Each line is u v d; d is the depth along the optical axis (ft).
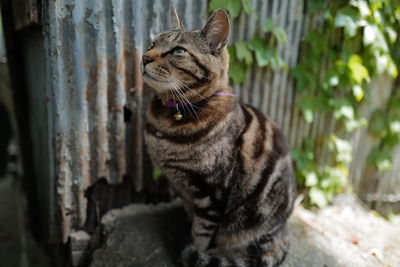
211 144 1.61
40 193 2.79
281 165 1.81
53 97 1.78
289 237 2.10
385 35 2.47
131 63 1.88
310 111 2.43
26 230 3.55
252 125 1.76
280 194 1.81
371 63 2.43
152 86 1.60
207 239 1.77
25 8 1.85
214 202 1.70
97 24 1.74
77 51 1.74
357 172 2.82
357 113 2.59
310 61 2.34
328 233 2.24
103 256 1.90
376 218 2.56
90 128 1.89
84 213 2.03
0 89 4.30
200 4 1.94
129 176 2.09
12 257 3.16
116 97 1.88
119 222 2.05
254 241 1.84
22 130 2.89
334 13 2.28
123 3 1.77
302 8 2.25
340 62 2.38
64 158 1.88
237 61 2.16
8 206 4.10
